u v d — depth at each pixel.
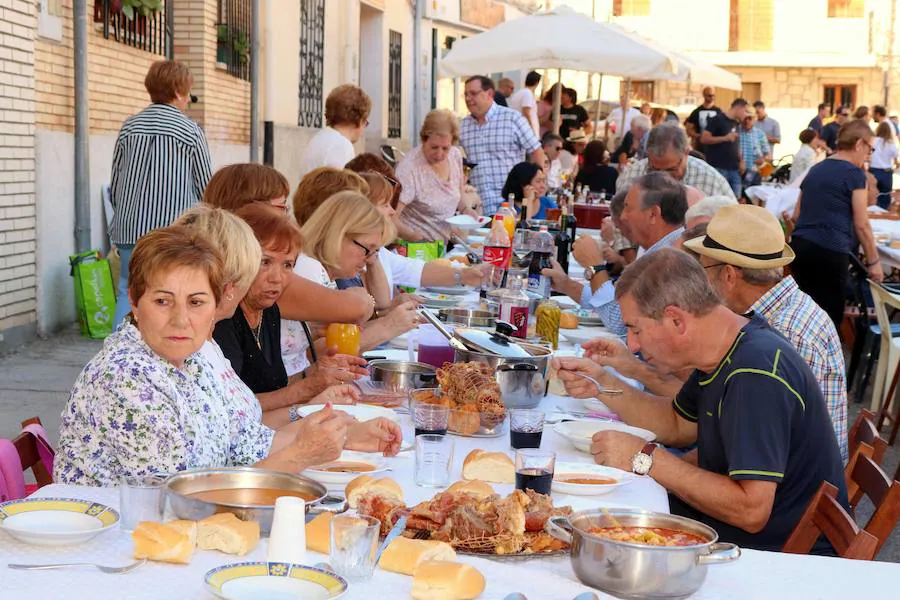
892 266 8.96
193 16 10.54
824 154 17.00
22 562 1.86
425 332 3.69
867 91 33.12
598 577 1.89
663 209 4.94
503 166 9.73
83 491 2.27
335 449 2.41
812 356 3.41
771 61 32.97
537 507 2.10
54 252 7.66
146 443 2.30
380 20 18.27
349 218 4.11
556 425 3.01
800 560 2.12
